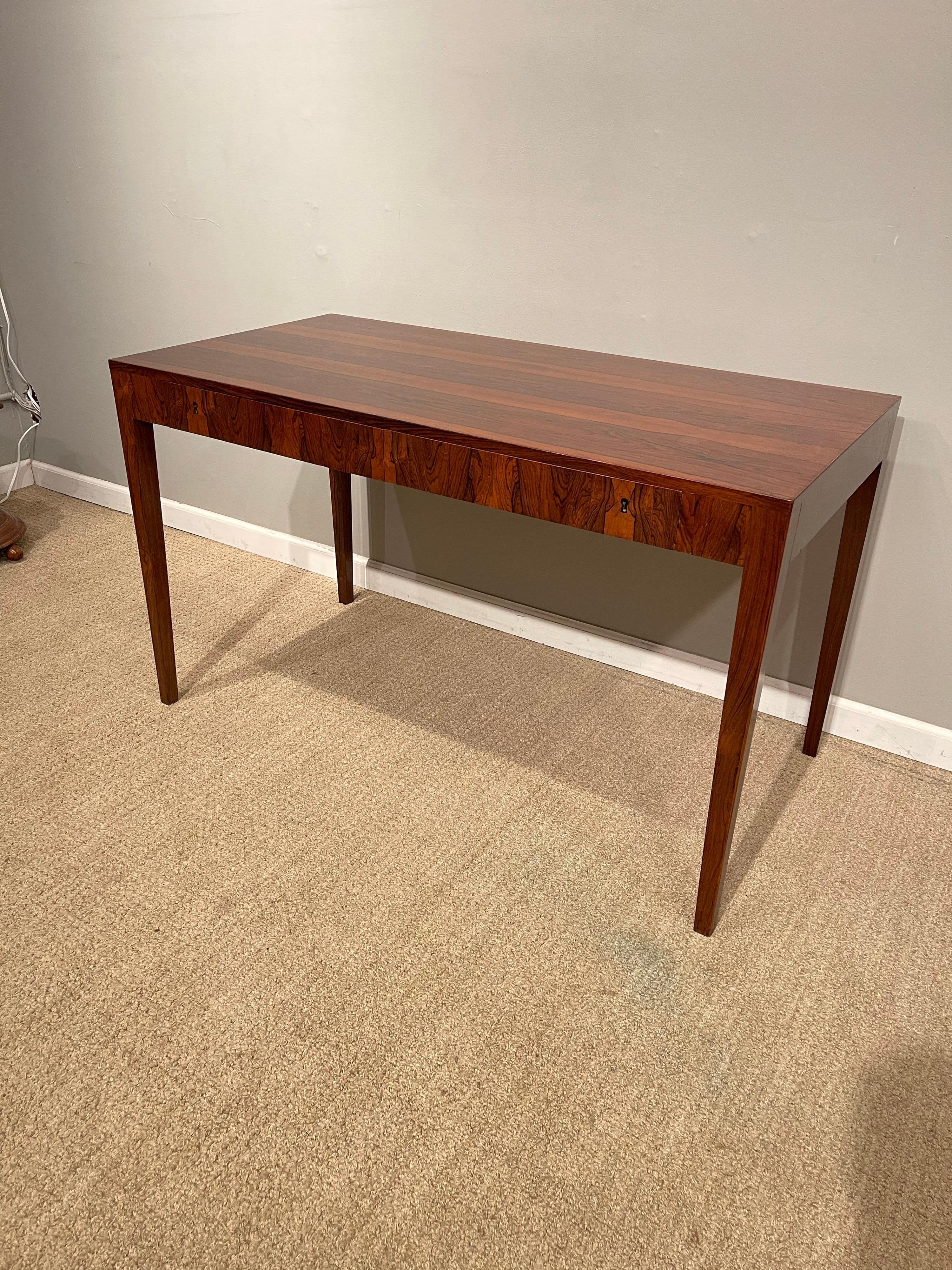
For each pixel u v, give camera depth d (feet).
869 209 5.47
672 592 7.10
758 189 5.75
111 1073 4.22
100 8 7.91
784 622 6.75
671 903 5.27
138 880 5.29
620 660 7.54
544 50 6.11
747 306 6.06
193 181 8.15
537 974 4.80
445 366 5.98
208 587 8.77
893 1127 4.10
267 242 8.00
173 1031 4.42
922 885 5.45
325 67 7.04
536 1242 3.63
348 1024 4.49
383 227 7.32
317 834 5.69
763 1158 3.96
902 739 6.57
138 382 5.76
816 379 6.00
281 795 6.01
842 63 5.25
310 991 4.65
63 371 10.07
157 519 6.29
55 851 5.49
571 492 4.40
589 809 5.99
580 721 6.88
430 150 6.84
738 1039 4.49
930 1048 4.47
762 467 4.20
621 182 6.18
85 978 4.68
